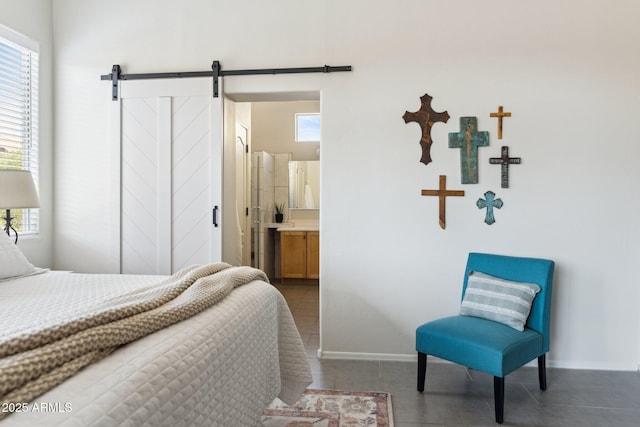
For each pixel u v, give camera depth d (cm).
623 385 259
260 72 305
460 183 294
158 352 104
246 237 447
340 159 303
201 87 309
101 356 97
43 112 317
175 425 98
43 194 317
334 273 304
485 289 257
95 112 322
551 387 256
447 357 233
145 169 315
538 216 288
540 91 287
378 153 300
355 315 303
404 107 297
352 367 287
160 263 314
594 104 283
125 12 319
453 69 294
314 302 472
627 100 280
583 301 285
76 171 324
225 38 310
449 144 294
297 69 302
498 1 290
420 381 249
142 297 138
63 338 93
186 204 312
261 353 169
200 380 111
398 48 298
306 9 305
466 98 293
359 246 302
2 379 74
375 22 300
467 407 231
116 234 317
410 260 298
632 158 280
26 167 304
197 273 170
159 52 316
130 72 318
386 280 300
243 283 188
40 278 217
